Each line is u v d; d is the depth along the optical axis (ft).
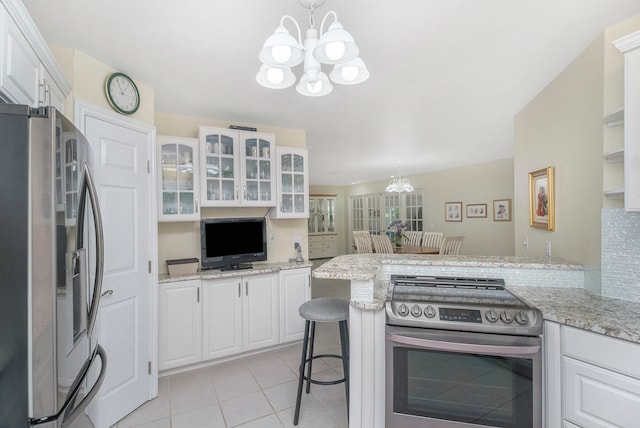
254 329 9.30
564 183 6.81
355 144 14.32
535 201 8.21
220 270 9.20
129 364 6.66
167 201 8.55
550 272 6.29
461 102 8.88
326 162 19.24
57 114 3.32
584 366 4.25
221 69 6.79
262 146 10.19
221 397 7.26
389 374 4.91
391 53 6.22
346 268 5.68
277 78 4.55
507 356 4.48
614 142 5.35
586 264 6.05
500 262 6.61
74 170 3.77
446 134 12.62
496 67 6.80
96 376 4.85
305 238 11.63
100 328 5.96
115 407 6.28
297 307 10.01
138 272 6.95
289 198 10.71
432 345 4.63
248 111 9.52
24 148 3.14
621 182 5.30
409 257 7.53
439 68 6.88
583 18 5.15
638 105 4.45
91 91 6.15
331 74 4.51
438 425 4.71
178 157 8.72
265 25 5.23
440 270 6.83
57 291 3.26
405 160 18.75
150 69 6.73
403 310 4.90
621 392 3.92
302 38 5.61
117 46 5.82
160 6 4.71
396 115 10.09
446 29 5.42
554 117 7.26
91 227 4.77
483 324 4.55
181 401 7.11
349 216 33.27
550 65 6.72
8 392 3.09
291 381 7.95
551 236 7.39
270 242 10.93
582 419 4.26
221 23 5.16
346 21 5.14
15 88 3.65
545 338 4.66
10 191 3.10
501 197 18.89
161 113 9.41
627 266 5.26
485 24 5.29
